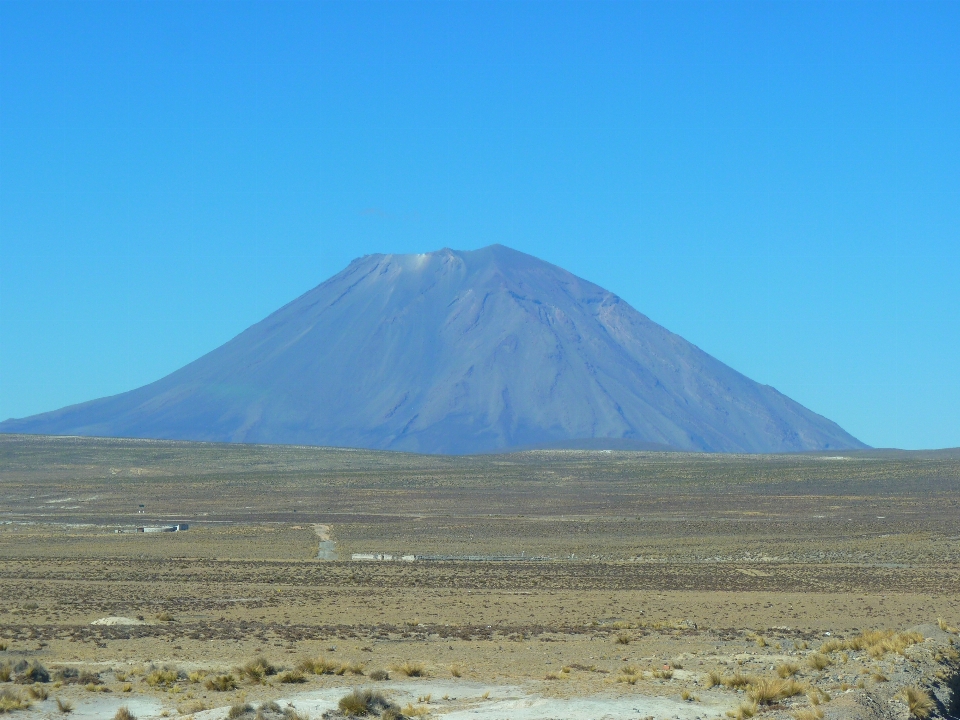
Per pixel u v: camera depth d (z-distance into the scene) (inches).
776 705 2007.9
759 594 4606.3
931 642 2294.5
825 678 2185.0
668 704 2129.7
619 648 3105.3
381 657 2910.9
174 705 2190.0
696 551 6855.3
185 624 3599.9
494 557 6628.9
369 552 6889.8
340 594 4569.4
